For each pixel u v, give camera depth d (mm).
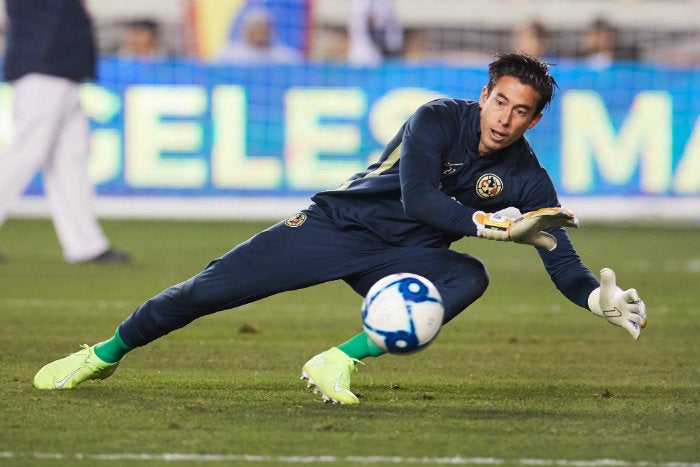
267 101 61969
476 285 18281
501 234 16688
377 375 22438
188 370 22719
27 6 42969
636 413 18500
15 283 38656
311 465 14688
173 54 74312
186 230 58281
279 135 62250
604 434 16781
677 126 63656
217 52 67375
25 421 17094
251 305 34906
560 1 77000
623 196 63625
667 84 63344
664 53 76000
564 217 16172
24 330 28391
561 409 18812
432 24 77188
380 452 15414
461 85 62969
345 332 29297
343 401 18656
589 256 50094
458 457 15195
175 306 18797
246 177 62438
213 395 19656
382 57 68562
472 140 18047
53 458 14938
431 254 18562
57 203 44938
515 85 17266
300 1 67562
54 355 24438
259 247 18625
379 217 18562
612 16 76438
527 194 18484
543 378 22375
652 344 27516
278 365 23641
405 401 19344
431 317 17141
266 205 62688
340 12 74312
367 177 18859
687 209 64188
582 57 76312
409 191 17438
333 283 41656
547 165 62969
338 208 18656
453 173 18219
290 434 16422
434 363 24203
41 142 43500
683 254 51469
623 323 17875
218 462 14797
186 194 62281
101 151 61531
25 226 60781
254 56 67438
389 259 18594
